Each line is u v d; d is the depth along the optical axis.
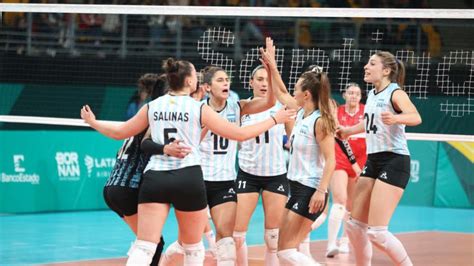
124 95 32.19
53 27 34.81
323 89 15.20
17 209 30.45
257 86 16.89
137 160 15.06
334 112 17.09
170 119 13.23
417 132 22.69
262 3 41.06
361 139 22.67
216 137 16.05
